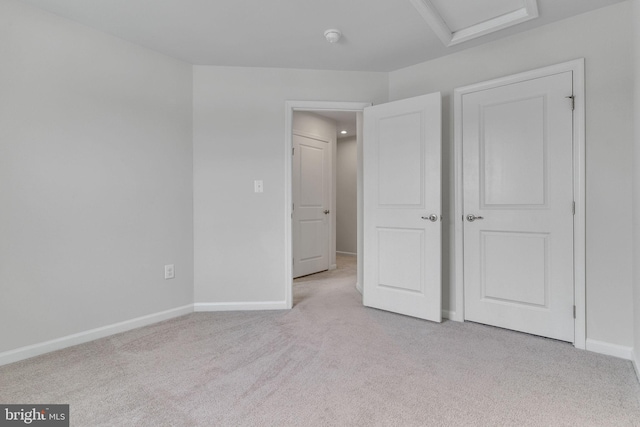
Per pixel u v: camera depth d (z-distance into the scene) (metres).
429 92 2.97
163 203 2.81
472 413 1.52
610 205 2.13
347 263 5.75
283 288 3.13
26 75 2.11
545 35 2.37
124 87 2.57
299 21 2.35
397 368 1.94
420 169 2.82
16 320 2.08
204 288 3.05
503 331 2.53
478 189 2.68
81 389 1.73
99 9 2.18
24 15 2.10
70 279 2.30
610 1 2.09
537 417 1.49
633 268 2.04
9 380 1.82
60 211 2.26
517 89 2.49
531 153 2.43
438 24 2.32
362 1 2.12
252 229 3.10
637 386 1.75
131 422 1.46
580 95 2.22
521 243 2.48
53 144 2.22
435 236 2.73
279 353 2.15
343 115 4.94
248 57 2.90
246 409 1.55
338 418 1.48
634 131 2.01
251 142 3.08
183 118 2.95
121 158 2.56
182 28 2.43
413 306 2.86
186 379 1.82
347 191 6.64
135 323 2.63
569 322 2.29
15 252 2.07
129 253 2.61
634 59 2.01
